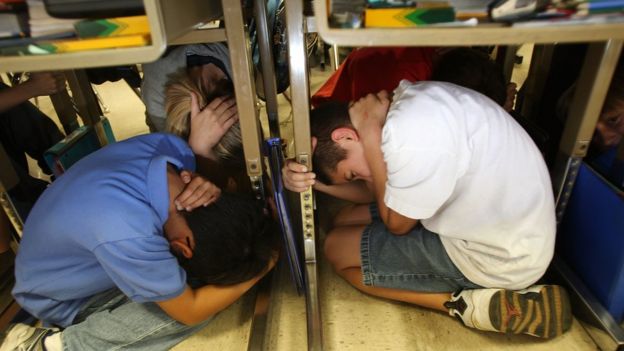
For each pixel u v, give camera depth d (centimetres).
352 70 130
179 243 78
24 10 50
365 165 86
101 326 88
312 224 92
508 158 78
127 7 50
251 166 86
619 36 52
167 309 82
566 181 90
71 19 51
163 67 117
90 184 78
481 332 93
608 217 83
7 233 105
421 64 120
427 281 94
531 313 83
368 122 84
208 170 119
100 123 146
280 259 115
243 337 96
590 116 80
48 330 89
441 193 74
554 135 115
